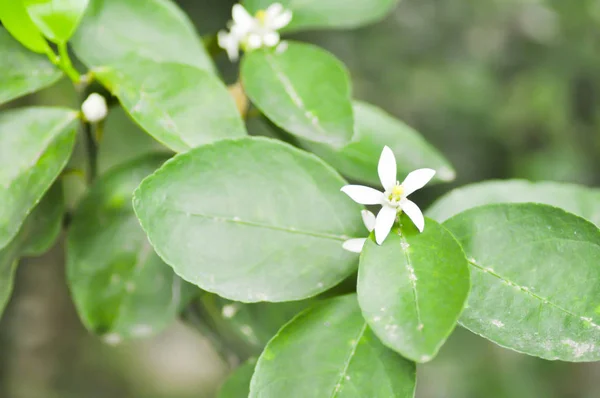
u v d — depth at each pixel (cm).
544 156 159
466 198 57
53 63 55
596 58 160
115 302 57
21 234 56
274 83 55
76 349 163
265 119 57
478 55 160
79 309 57
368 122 57
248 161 52
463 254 50
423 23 153
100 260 57
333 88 55
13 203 53
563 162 158
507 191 57
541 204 52
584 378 159
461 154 159
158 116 54
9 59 55
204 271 51
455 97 155
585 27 159
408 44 153
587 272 51
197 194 51
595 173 164
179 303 57
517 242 52
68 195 104
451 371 146
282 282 51
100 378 166
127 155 125
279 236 52
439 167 57
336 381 51
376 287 50
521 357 153
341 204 52
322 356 51
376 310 49
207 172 51
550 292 51
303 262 52
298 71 56
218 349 60
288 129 54
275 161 52
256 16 57
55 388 154
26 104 109
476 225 52
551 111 158
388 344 49
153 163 57
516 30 160
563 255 51
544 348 51
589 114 163
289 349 51
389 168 52
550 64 161
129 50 56
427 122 157
